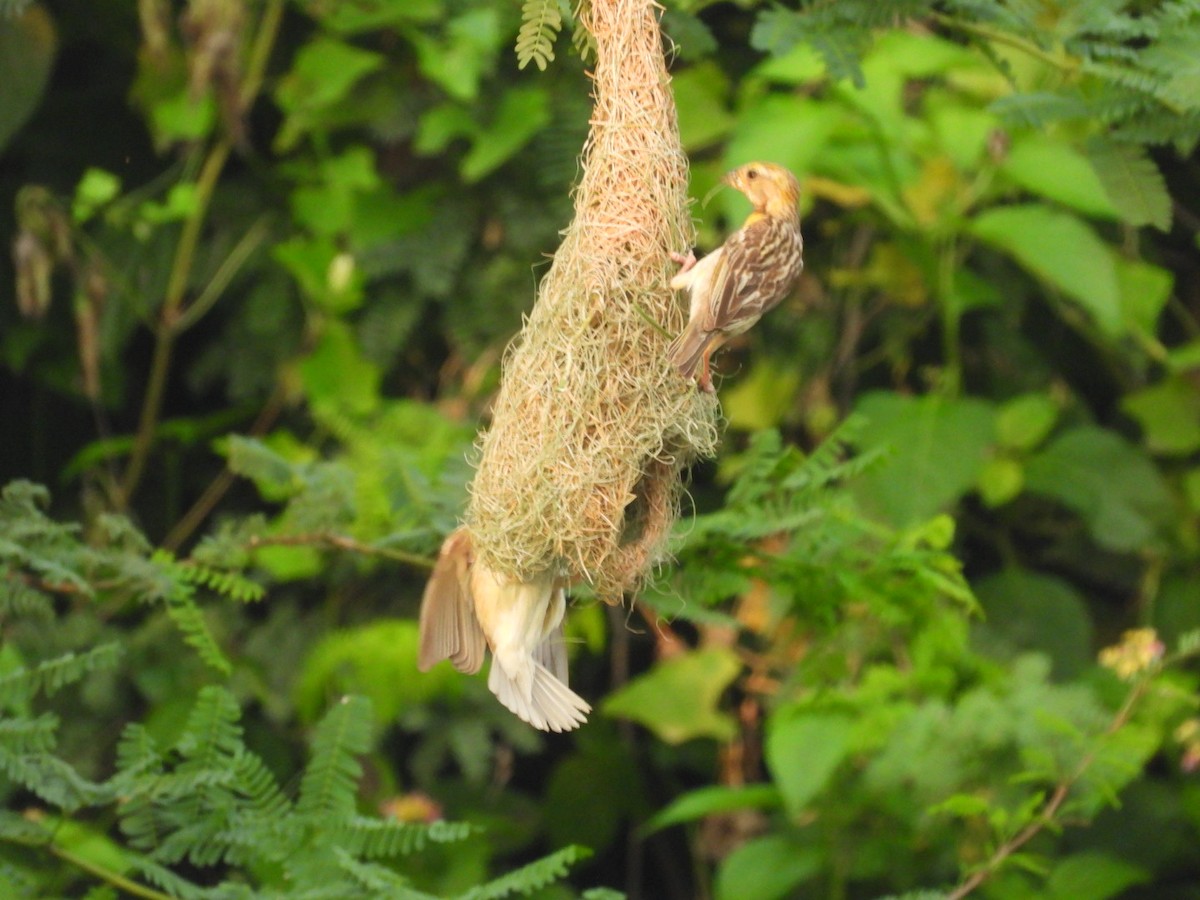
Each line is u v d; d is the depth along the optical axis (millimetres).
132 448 11125
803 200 10031
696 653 10352
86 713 10453
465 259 10914
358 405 10672
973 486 10781
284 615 10859
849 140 10234
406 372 11328
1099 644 11625
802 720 8508
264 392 11336
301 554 10172
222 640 10586
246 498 11797
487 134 10320
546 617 5969
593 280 5793
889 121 9711
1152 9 6645
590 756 11617
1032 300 11836
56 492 11883
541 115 10344
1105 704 9438
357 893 5953
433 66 10109
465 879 10281
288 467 7363
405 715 10516
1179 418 11094
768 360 11102
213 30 9805
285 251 10703
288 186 11180
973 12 6449
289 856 6062
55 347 11445
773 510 7125
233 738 6172
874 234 11109
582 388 5766
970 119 9922
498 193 10859
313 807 6156
